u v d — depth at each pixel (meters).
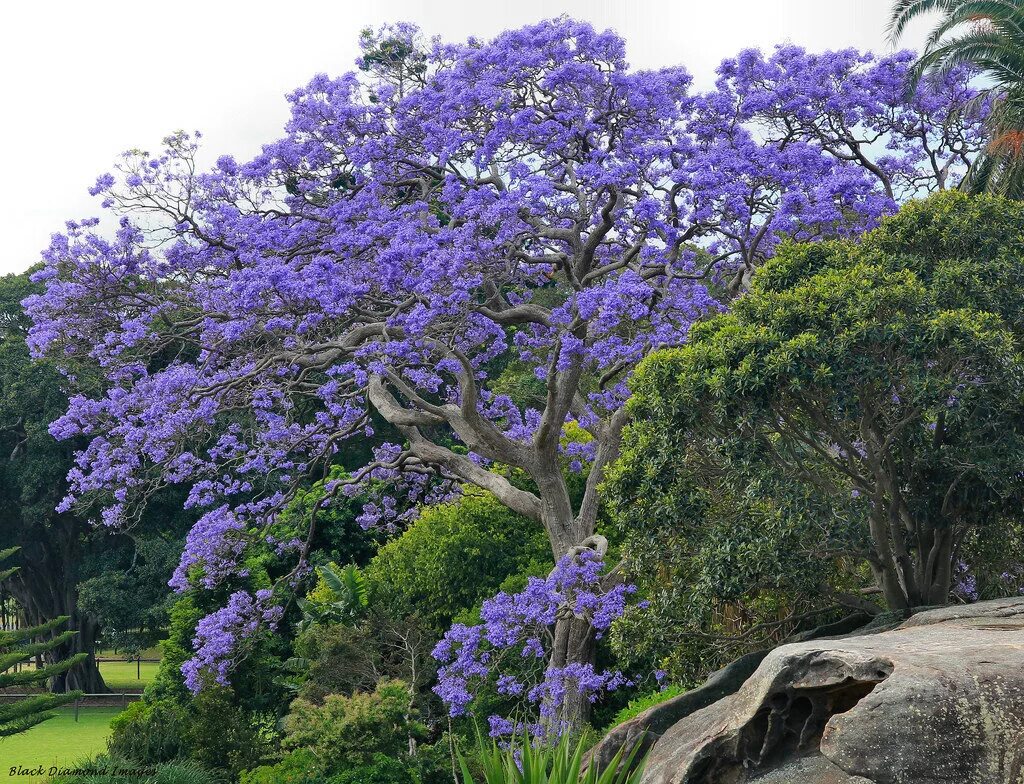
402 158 24.31
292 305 21.64
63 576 47.97
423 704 22.48
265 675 25.22
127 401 23.70
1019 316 14.84
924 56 20.70
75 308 23.77
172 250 24.17
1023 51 19.61
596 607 18.78
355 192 24.78
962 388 13.81
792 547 14.05
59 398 41.16
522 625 19.05
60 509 23.47
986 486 14.65
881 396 14.25
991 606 12.62
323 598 27.38
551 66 22.56
